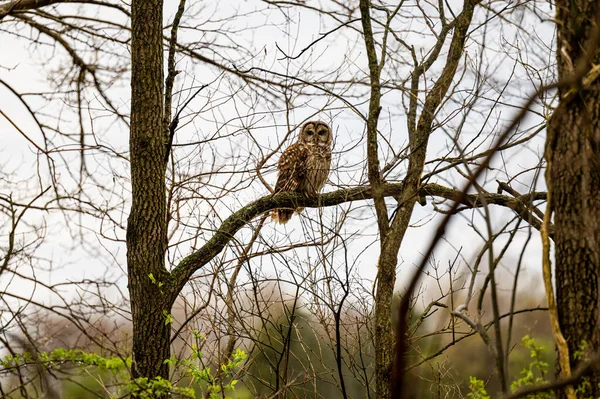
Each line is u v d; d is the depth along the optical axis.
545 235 6.05
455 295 9.05
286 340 8.77
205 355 9.17
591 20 6.05
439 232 4.85
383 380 8.50
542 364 5.92
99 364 7.50
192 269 9.85
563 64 6.24
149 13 10.08
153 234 9.80
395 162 9.17
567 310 6.11
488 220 5.54
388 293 8.66
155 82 10.05
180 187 10.45
